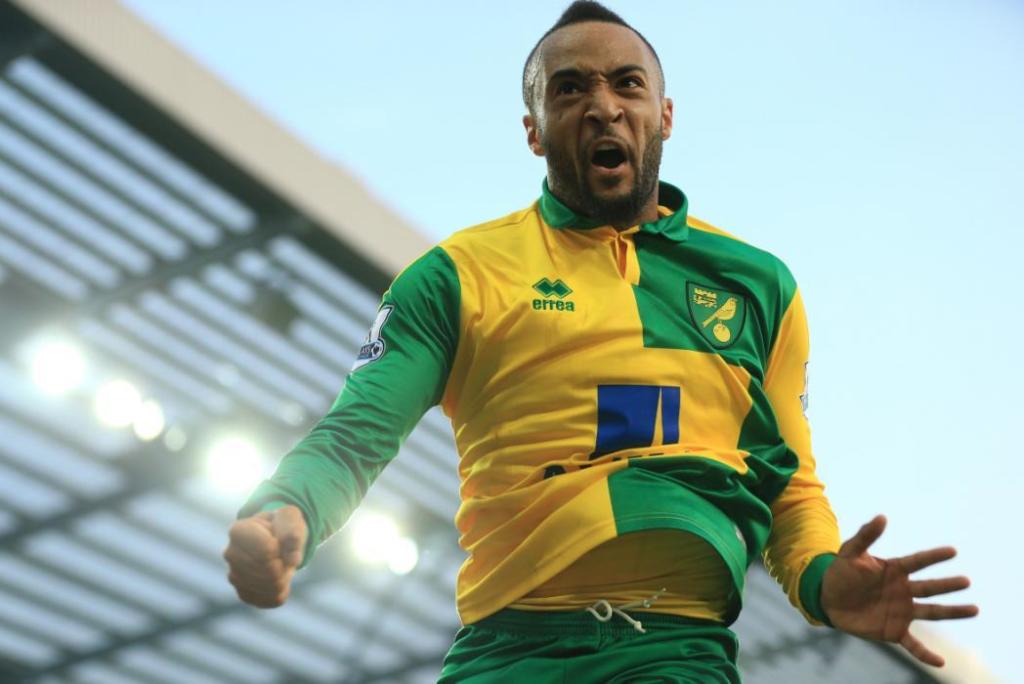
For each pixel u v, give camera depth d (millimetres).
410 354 3301
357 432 3154
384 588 20828
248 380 18359
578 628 3094
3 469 18500
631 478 3129
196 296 17047
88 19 13938
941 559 3139
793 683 22562
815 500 3490
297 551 2721
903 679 22328
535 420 3227
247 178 15406
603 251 3424
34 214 15867
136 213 15898
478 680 3119
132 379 18078
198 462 18594
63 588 19828
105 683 21297
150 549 19672
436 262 3400
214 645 20969
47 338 17031
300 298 17109
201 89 14914
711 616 3193
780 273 3553
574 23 3590
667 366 3256
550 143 3480
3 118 14680
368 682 21938
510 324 3307
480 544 3242
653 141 3482
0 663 20734
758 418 3318
